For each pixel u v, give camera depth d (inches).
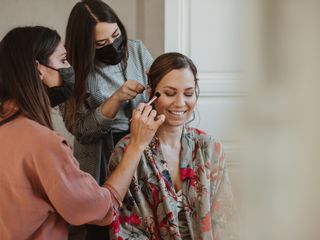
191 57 87.2
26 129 41.8
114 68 68.2
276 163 9.9
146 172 53.4
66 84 46.3
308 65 9.6
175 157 55.6
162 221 52.4
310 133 9.6
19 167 41.2
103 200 44.1
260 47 10.0
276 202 10.0
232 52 10.5
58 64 45.1
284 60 9.8
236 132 10.5
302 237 9.7
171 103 54.6
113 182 48.4
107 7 65.1
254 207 10.3
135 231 52.4
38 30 44.4
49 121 43.9
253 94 10.1
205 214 53.0
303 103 9.6
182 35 88.3
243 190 10.5
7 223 41.9
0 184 41.8
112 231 51.2
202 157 54.9
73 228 95.2
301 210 9.7
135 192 52.9
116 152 55.2
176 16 88.4
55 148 41.3
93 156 68.1
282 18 9.8
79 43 63.4
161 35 117.0
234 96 10.5
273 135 10.0
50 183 40.9
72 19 64.3
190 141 55.8
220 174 54.9
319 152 9.5
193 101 55.8
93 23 63.0
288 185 9.8
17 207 41.6
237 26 10.3
